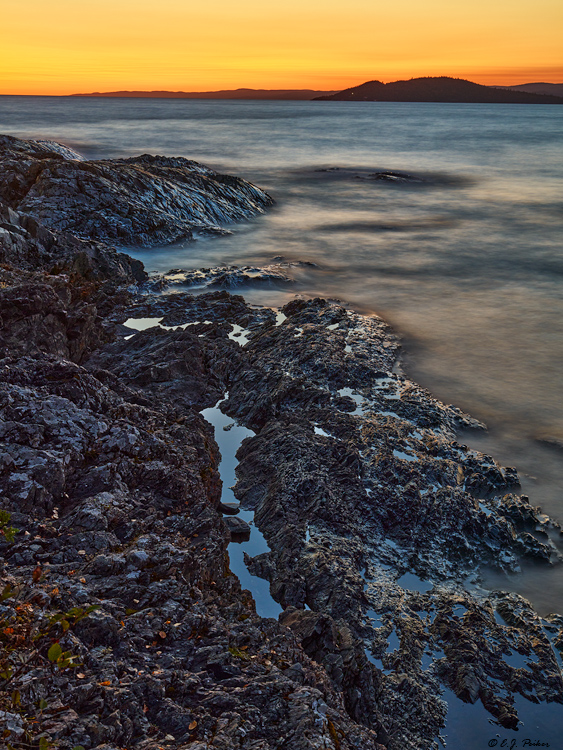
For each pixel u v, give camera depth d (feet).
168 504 40.75
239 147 385.29
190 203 157.89
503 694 36.91
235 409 65.31
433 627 41.16
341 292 110.11
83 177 140.46
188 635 28.89
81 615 23.13
